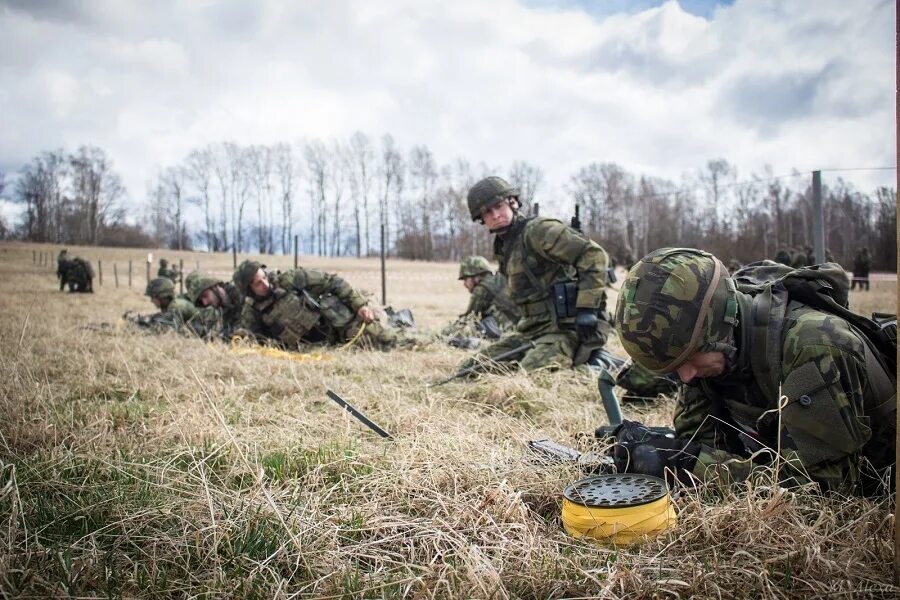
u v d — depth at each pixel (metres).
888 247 41.59
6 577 1.75
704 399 2.70
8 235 81.25
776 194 51.72
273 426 3.62
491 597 1.67
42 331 8.43
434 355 6.51
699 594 1.64
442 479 2.56
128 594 1.75
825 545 1.89
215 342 7.67
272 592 1.78
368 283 30.34
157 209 89.81
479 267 8.88
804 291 2.32
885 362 2.27
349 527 2.21
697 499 2.14
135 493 2.46
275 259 57.31
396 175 80.88
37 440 3.30
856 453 2.16
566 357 5.20
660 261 2.26
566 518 2.10
